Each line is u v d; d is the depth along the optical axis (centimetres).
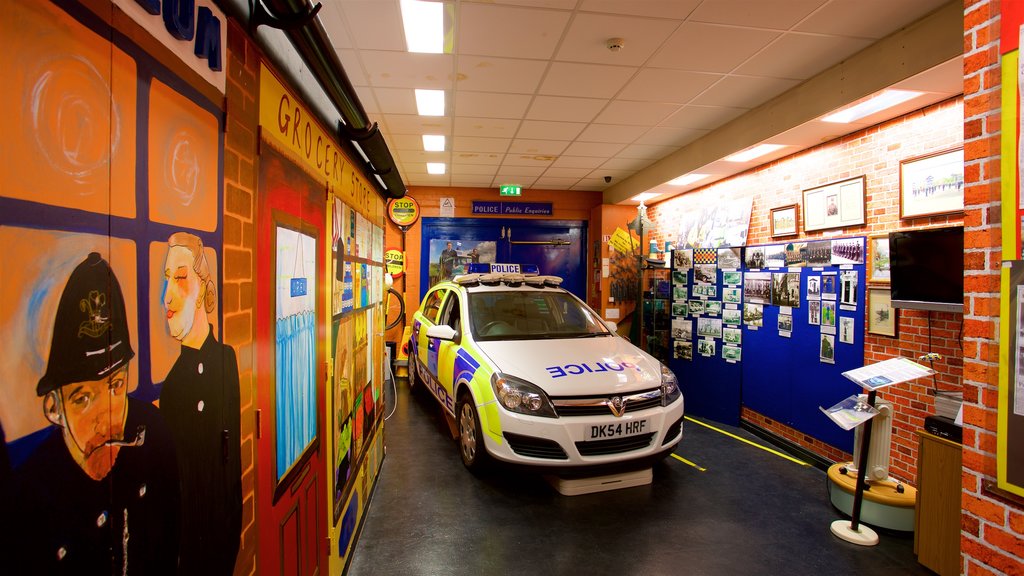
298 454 173
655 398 365
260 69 136
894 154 397
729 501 363
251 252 131
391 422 539
